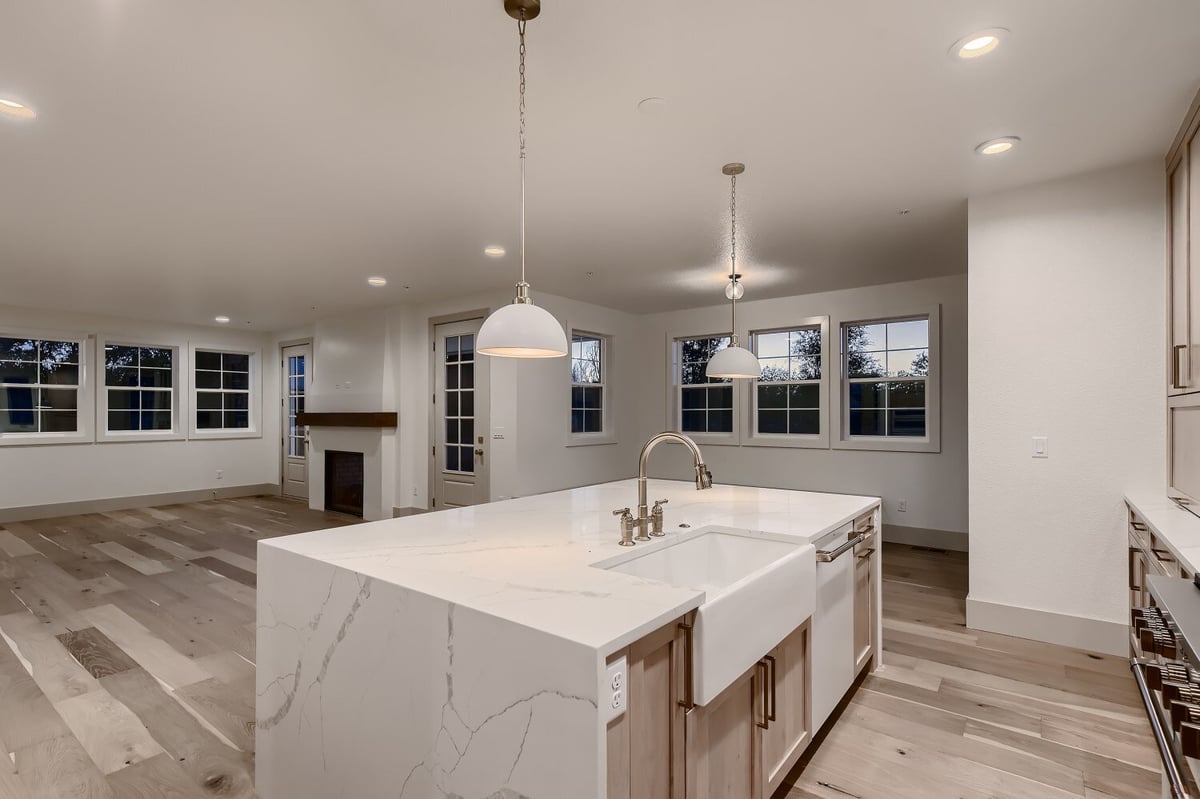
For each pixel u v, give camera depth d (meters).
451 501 6.23
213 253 4.37
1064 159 2.83
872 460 5.58
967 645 3.16
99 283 5.36
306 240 4.06
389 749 1.49
